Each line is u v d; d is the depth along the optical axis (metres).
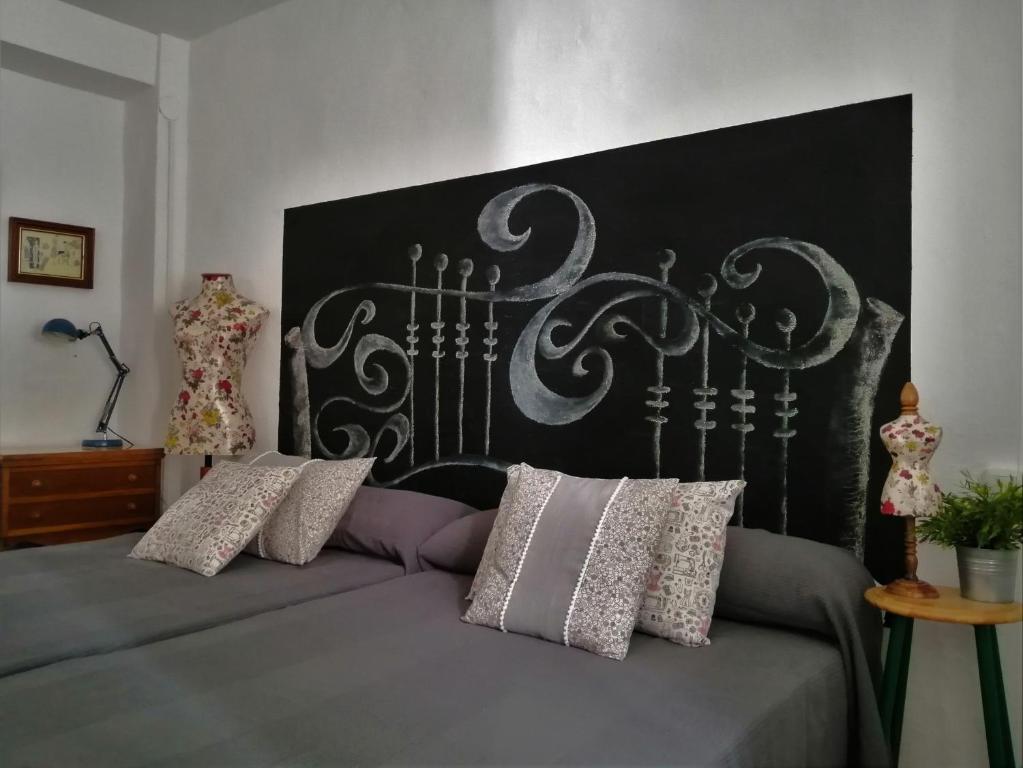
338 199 3.26
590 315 2.52
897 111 2.00
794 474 2.12
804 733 1.51
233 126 3.71
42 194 3.87
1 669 1.57
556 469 2.58
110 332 4.10
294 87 3.46
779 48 2.19
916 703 1.91
